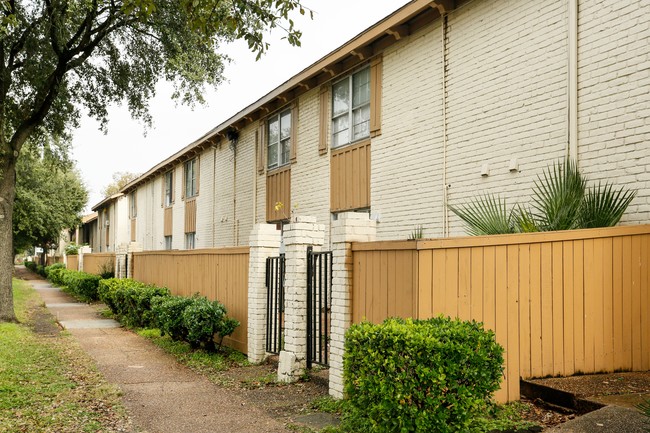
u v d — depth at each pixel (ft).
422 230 36.63
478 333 15.97
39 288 110.83
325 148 47.55
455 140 34.35
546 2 28.84
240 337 35.17
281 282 31.17
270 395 25.26
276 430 20.01
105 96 57.67
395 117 39.55
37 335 45.88
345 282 23.35
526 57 29.84
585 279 21.54
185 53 51.55
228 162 70.18
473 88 33.19
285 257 29.89
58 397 24.52
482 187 32.22
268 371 30.25
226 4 29.68
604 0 26.05
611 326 21.86
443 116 35.24
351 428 18.58
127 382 28.14
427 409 15.07
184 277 46.65
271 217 57.72
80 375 29.43
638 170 24.20
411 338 15.25
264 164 59.82
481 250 19.85
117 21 52.19
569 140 27.07
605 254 22.00
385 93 40.68
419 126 37.24
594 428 15.64
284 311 30.99
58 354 35.81
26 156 88.53
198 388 26.86
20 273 181.98
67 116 58.18
